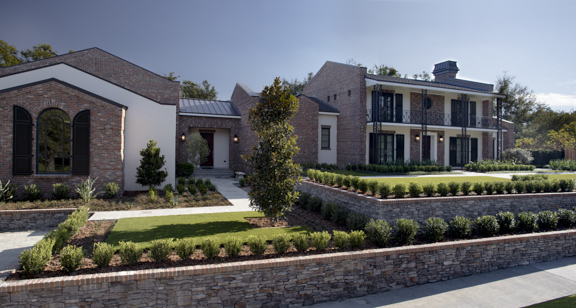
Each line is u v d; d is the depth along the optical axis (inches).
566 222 370.6
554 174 708.7
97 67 703.1
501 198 382.6
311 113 821.9
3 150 433.7
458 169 864.3
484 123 989.8
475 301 226.1
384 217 331.3
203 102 888.9
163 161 533.6
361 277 237.0
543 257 307.1
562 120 1403.8
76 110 460.1
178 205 440.5
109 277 184.2
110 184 460.1
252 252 239.5
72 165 459.2
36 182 447.5
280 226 347.3
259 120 336.2
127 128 532.7
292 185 345.4
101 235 298.5
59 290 178.9
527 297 232.5
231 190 577.3
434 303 223.1
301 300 221.0
